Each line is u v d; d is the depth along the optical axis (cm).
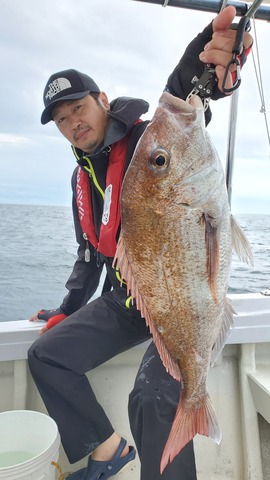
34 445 160
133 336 183
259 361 201
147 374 148
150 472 133
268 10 158
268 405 172
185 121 100
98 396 194
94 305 192
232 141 188
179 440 110
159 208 101
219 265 105
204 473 181
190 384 114
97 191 187
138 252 105
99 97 184
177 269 105
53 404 169
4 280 446
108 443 170
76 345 174
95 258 212
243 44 102
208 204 102
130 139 169
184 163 99
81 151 194
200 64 121
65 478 177
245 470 180
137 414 142
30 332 188
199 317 108
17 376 187
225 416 192
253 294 204
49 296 405
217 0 160
